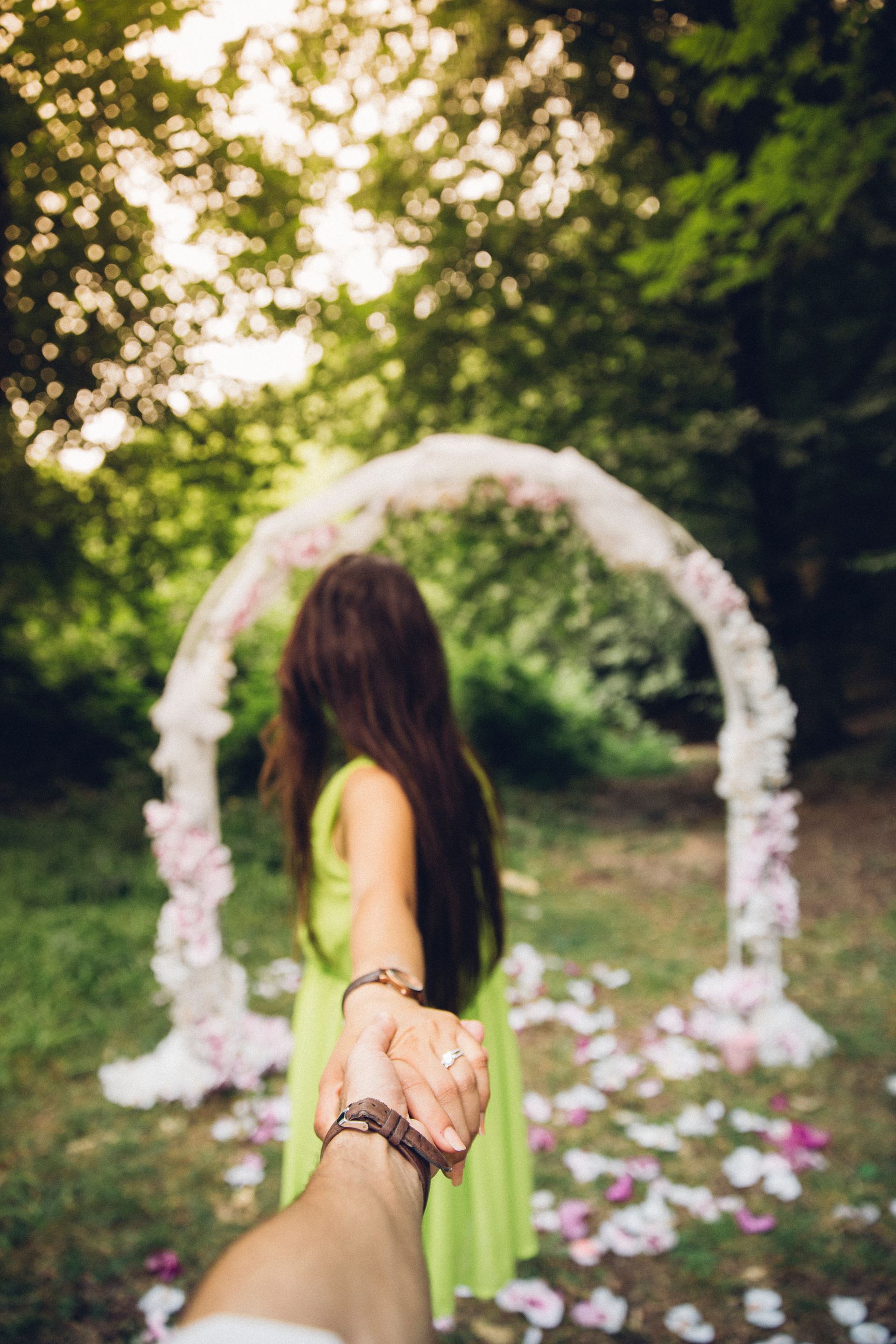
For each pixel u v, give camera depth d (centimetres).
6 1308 210
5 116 291
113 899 527
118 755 845
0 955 424
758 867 332
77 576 694
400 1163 48
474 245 669
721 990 341
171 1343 23
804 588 896
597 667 1313
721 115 278
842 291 749
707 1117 293
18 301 452
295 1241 33
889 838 635
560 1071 334
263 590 289
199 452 612
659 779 1010
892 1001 389
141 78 309
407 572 123
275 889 549
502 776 932
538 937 492
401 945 86
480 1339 201
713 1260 224
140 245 464
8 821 673
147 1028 365
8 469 596
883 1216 240
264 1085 318
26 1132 290
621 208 689
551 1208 248
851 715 1023
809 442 762
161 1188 260
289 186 501
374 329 728
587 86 479
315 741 125
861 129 184
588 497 296
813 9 177
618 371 761
